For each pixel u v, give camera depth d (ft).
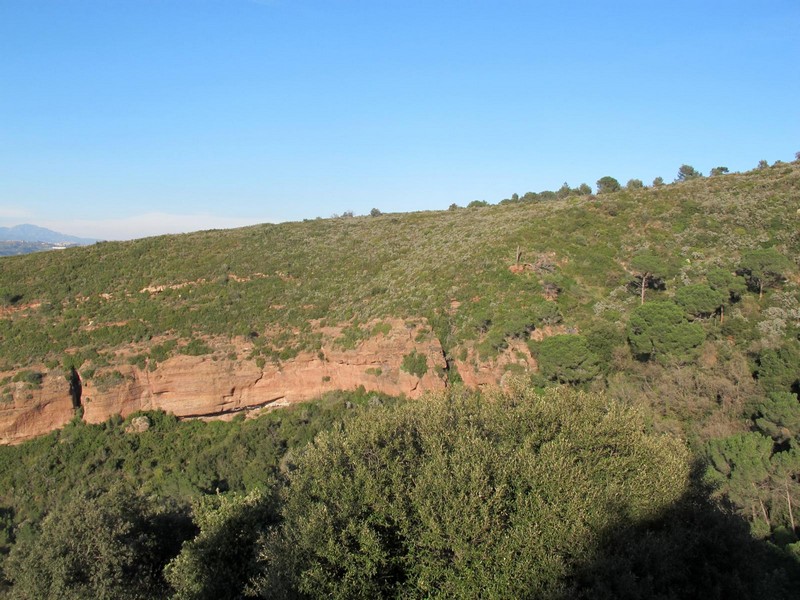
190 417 127.34
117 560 61.11
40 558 59.93
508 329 111.96
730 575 47.91
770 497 74.18
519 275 133.08
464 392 74.33
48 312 141.49
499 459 48.78
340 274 166.40
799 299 115.96
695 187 185.16
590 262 143.33
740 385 93.61
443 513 43.57
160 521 76.07
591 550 42.24
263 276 165.89
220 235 209.15
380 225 223.51
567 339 103.45
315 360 130.93
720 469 77.97
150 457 117.29
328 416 119.75
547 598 39.60
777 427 82.48
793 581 61.21
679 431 87.15
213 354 130.00
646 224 163.84
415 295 134.62
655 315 105.40
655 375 100.63
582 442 53.47
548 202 217.97
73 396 122.01
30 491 108.68
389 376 120.78
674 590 44.98
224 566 62.28
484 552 41.81
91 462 114.11
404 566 44.91
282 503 58.13
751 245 140.05
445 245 170.81
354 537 44.34
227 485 108.78
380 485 47.19
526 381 71.51
